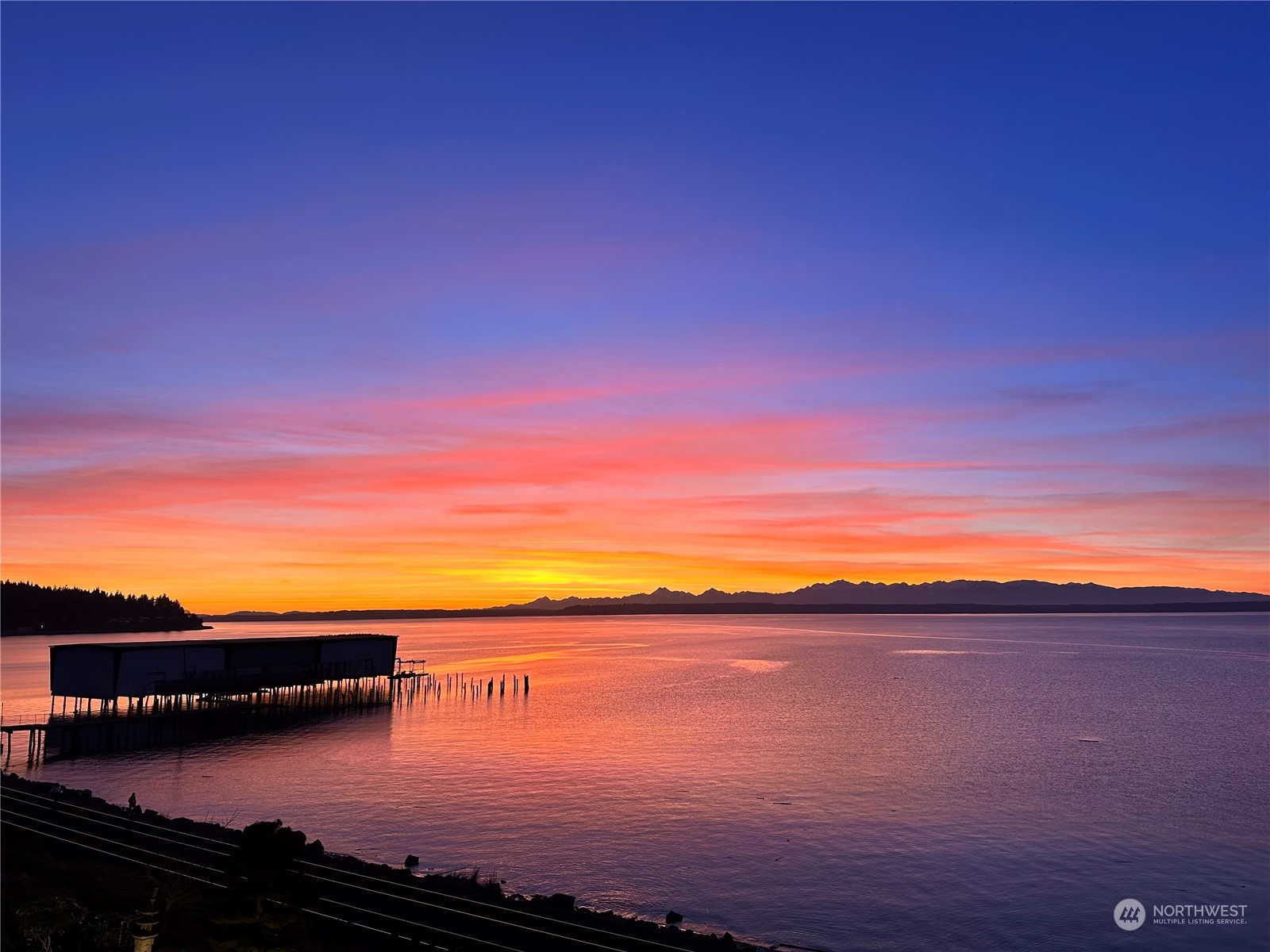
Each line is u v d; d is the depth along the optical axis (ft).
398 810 211.41
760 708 421.18
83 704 430.61
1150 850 183.42
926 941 135.85
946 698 468.75
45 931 88.99
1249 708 426.92
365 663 424.05
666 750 299.58
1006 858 176.24
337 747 305.12
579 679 585.63
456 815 206.90
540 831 192.54
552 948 108.99
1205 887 161.48
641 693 490.90
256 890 84.33
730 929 138.92
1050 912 147.95
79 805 181.88
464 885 142.82
